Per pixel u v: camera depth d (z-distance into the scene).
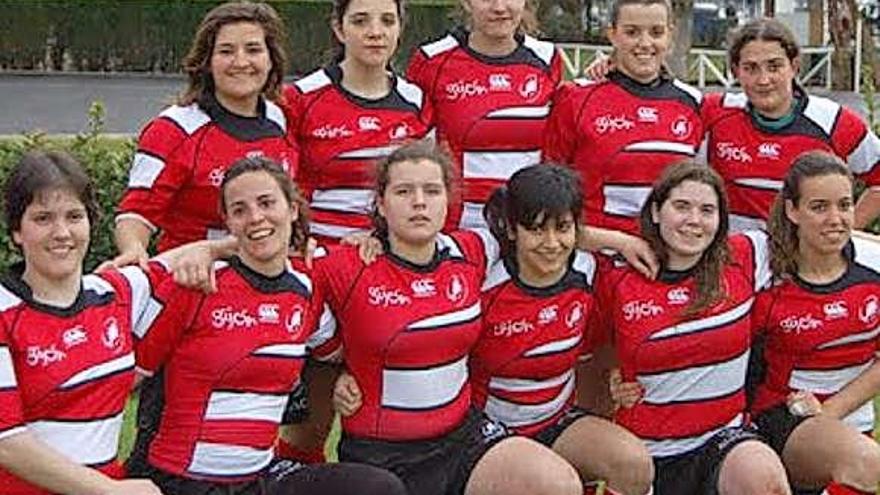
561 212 5.08
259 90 5.50
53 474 4.40
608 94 5.93
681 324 5.33
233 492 4.84
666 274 5.35
